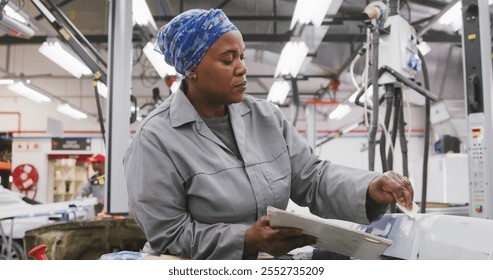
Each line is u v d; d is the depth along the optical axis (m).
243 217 0.86
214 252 0.76
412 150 8.97
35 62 7.41
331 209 0.94
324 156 9.52
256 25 4.55
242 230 0.75
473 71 1.90
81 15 4.49
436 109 5.74
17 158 8.95
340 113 7.25
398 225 0.96
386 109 1.78
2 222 3.50
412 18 4.05
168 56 0.93
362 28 4.39
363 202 0.86
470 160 1.89
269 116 0.99
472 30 1.91
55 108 9.14
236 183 0.86
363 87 1.82
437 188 3.44
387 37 1.78
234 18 4.05
